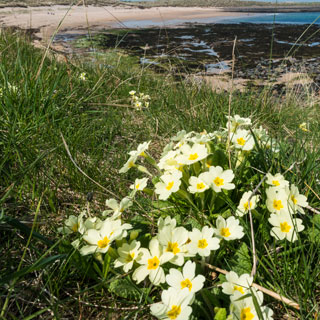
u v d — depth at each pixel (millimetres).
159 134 645
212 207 328
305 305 245
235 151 391
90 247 256
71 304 258
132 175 463
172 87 978
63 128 503
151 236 298
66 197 395
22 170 364
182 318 199
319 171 411
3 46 925
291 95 1141
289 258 288
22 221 322
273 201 287
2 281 213
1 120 445
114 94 830
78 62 1146
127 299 260
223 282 252
